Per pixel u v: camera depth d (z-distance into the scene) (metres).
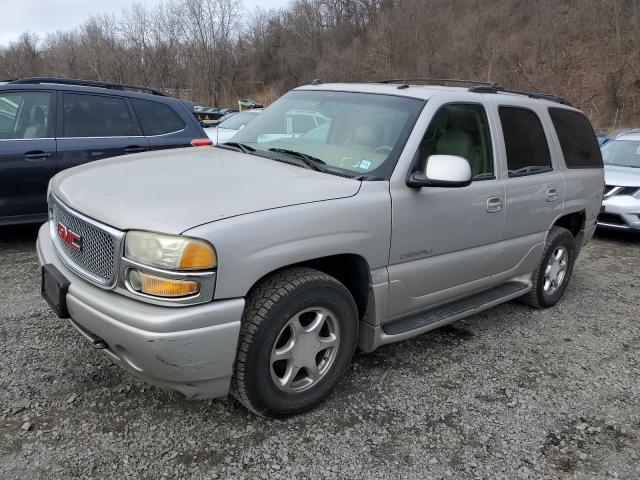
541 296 4.88
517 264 4.41
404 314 3.56
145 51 53.97
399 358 3.85
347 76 50.47
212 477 2.59
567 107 5.14
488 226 3.93
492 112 4.08
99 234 2.69
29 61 65.31
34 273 5.06
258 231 2.64
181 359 2.49
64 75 58.22
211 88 55.88
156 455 2.71
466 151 3.82
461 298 4.05
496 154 4.03
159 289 2.47
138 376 2.69
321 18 62.69
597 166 5.42
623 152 9.06
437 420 3.15
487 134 4.01
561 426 3.19
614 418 3.31
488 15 45.06
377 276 3.24
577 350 4.20
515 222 4.21
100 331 2.62
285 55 61.94
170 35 53.88
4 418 2.89
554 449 2.98
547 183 4.50
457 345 4.13
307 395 3.05
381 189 3.21
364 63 49.75
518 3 45.00
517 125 4.34
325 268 3.25
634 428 3.22
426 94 3.73
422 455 2.85
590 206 5.23
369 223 3.10
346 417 3.11
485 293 4.34
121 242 2.56
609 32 36.66
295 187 2.99
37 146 5.74
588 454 2.96
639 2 35.94
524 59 40.69
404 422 3.11
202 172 3.19
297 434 2.93
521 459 2.88
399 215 3.26
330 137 3.71
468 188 3.72
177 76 55.16
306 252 2.82
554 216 4.68
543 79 38.03
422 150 3.49
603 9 37.28
